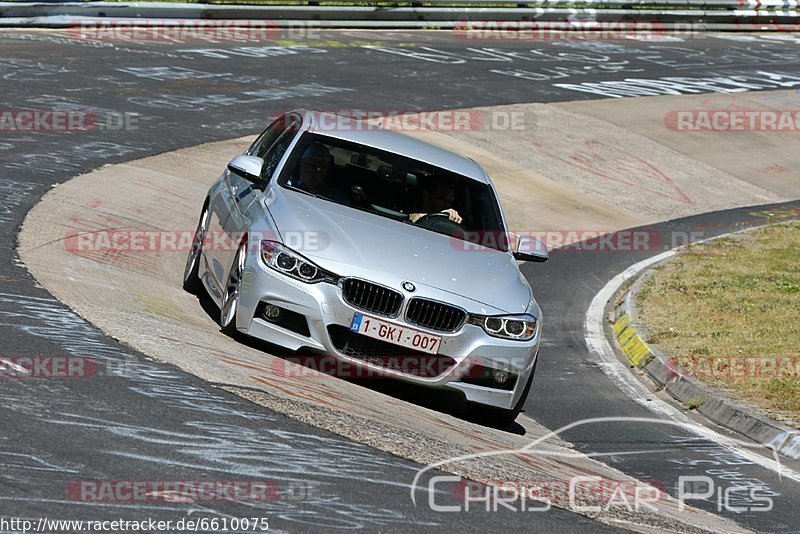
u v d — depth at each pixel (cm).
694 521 2148
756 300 4594
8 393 1925
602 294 4841
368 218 2806
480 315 2564
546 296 4691
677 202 7194
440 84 8762
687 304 4491
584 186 7075
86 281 2991
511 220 6047
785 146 9094
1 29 8088
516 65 10188
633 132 8575
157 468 1714
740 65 12038
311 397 2312
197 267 3222
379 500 1772
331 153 3006
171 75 7344
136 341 2431
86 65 7162
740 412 3119
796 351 3772
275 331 2541
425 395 2817
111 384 2077
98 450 1739
